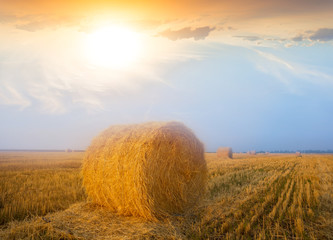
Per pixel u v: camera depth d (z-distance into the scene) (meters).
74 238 5.30
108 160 7.10
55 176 12.87
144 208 6.45
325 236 5.41
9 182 10.95
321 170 17.47
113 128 7.69
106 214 6.79
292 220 6.37
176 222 6.37
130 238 5.32
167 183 6.89
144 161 6.56
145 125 7.31
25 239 4.98
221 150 36.28
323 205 7.73
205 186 8.45
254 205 7.66
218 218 6.49
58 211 6.94
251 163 23.25
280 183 11.63
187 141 7.71
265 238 5.23
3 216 6.37
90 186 7.59
